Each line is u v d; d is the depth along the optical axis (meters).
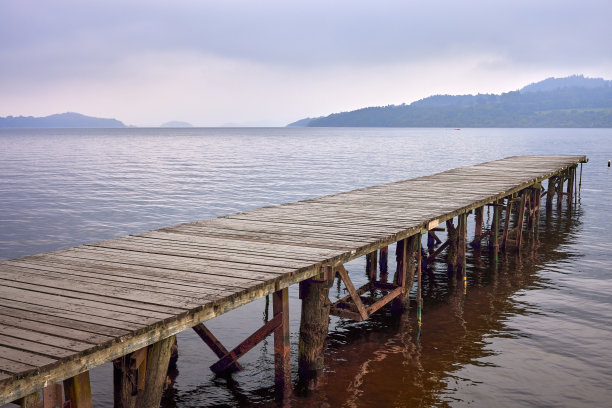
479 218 18.89
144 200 32.97
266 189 38.16
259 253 9.19
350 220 12.49
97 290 7.02
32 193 35.97
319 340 9.07
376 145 118.12
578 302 13.66
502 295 14.30
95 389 8.80
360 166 58.34
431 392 8.80
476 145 113.81
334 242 10.10
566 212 28.95
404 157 73.88
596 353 10.47
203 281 7.46
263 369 9.48
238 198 33.84
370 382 9.09
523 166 27.23
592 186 40.31
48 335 5.39
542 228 24.50
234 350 9.02
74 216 27.45
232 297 6.83
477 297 14.14
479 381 9.22
